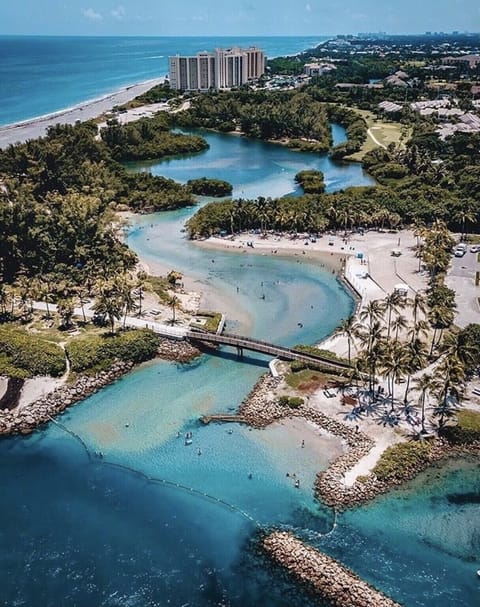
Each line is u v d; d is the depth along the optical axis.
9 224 143.50
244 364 113.12
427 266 149.50
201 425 95.06
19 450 90.31
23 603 66.50
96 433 93.62
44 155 188.50
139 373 110.12
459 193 196.62
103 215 169.75
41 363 106.50
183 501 80.19
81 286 138.38
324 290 145.12
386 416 94.00
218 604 66.06
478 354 99.06
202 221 181.25
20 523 77.00
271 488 81.88
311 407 96.88
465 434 88.75
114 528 76.19
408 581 67.88
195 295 140.38
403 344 100.94
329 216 183.12
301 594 66.69
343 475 82.81
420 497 79.94
